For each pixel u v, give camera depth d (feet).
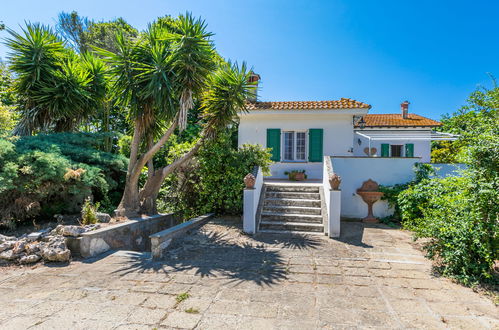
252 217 22.65
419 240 20.45
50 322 9.18
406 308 10.27
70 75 29.43
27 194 21.09
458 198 14.03
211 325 9.00
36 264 15.42
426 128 52.34
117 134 33.65
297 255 17.11
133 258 16.74
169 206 30.27
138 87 23.79
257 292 11.69
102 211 27.91
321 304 10.58
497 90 26.58
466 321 9.32
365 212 28.71
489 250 12.15
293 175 39.09
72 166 23.08
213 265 15.25
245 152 28.73
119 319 9.39
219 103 25.90
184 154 28.60
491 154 12.66
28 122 29.91
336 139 39.91
